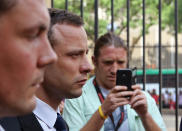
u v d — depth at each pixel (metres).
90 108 2.39
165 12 14.42
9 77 0.56
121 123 2.35
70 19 1.37
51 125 1.29
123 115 2.37
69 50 1.31
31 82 0.59
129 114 2.38
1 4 0.55
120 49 2.51
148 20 14.23
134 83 2.26
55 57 0.62
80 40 1.35
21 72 0.57
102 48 2.52
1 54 0.56
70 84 1.31
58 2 11.88
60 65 1.30
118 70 2.14
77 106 2.37
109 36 2.55
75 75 1.32
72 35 1.33
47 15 0.61
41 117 1.27
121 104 2.03
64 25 1.34
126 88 2.07
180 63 18.80
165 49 18.92
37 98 1.28
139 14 14.22
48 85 1.29
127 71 2.12
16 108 0.58
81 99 2.41
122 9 13.81
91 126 1.96
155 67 17.44
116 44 2.52
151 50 18.06
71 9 12.12
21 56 0.57
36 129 1.13
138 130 2.38
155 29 18.52
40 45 0.60
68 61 1.31
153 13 14.04
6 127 1.04
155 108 2.55
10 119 1.07
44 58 0.60
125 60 2.54
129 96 2.09
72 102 2.37
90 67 1.35
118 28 13.79
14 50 0.56
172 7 14.37
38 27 0.59
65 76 1.30
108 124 2.32
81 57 1.35
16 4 0.56
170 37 19.05
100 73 2.52
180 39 19.00
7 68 0.56
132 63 17.73
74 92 1.33
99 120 1.97
